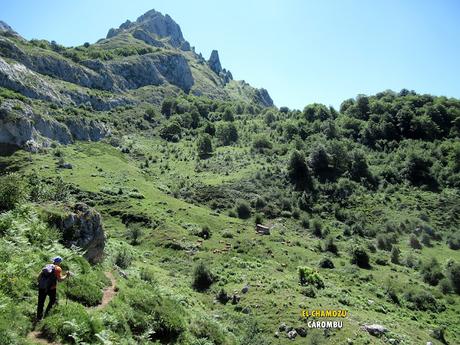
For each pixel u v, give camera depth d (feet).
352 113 582.76
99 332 56.18
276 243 262.26
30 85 503.61
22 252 67.82
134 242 236.63
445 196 361.30
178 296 124.06
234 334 121.70
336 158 413.39
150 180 386.11
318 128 535.19
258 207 337.31
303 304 152.15
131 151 490.08
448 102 548.72
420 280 233.35
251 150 491.31
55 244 80.33
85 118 509.35
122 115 645.10
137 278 112.16
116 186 320.09
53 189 164.14
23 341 45.65
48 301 58.34
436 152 429.38
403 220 325.62
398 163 419.74
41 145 383.86
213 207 334.44
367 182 388.78
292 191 372.17
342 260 251.60
